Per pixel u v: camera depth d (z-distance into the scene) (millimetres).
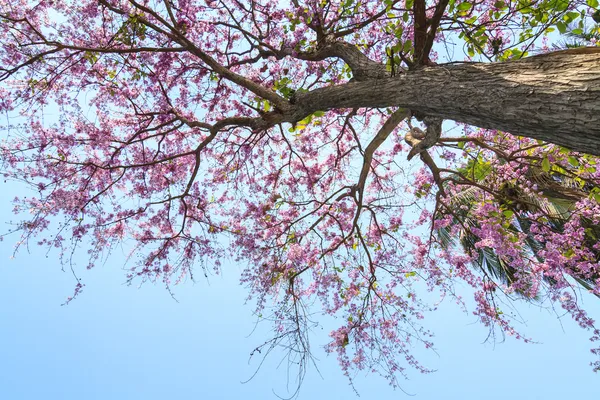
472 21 4617
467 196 6742
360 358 5703
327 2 4949
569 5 3738
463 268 5688
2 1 4699
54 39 5012
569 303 4668
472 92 2812
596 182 4703
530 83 2508
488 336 5398
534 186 4984
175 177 6020
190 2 5180
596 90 2174
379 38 5609
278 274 5809
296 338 5316
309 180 6672
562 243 4684
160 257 5703
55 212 5117
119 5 4555
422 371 5613
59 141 5039
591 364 4551
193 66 5551
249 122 4555
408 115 5055
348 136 7145
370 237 6316
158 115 5406
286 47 5328
